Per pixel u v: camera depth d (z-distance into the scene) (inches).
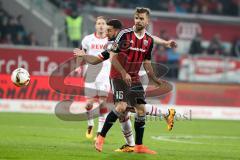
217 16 3117.6
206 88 2440.9
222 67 2596.0
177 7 3304.6
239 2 3385.8
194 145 1360.7
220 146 1365.7
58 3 3014.3
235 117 2429.9
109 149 1167.0
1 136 1362.0
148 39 1083.3
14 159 969.5
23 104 2294.5
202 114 2401.6
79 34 2625.5
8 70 2383.1
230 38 3100.4
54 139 1347.2
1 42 2743.6
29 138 1342.3
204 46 3068.4
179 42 3002.0
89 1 3095.5
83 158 1007.0
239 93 2468.0
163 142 1409.9
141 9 1063.0
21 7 2869.1
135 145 1116.5
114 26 1179.3
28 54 2395.4
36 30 2834.6
